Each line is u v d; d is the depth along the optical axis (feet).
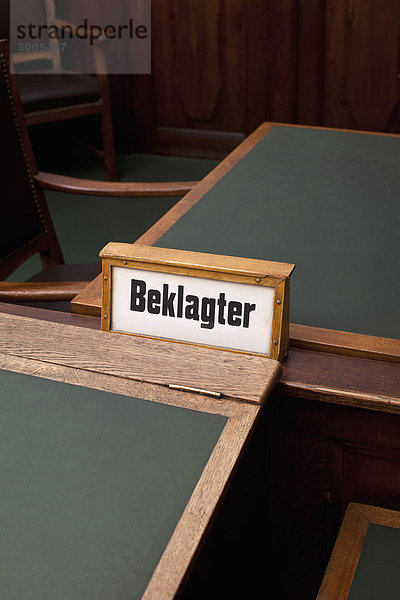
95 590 2.60
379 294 4.74
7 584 2.62
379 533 3.88
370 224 5.83
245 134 15.93
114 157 14.83
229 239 5.52
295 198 6.39
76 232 12.77
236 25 14.87
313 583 4.74
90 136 16.85
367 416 3.97
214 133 16.11
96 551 2.76
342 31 14.24
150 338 4.19
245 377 3.69
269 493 4.50
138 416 3.47
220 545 3.68
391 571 3.63
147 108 16.20
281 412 4.15
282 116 15.49
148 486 3.06
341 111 15.03
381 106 14.73
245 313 3.97
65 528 2.86
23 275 11.28
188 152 16.40
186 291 4.04
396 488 4.17
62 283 5.66
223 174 7.01
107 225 13.06
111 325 4.25
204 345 4.10
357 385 3.85
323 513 4.43
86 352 3.93
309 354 4.16
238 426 3.39
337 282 4.89
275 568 4.80
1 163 7.24
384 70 14.35
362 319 4.43
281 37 14.66
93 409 3.52
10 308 4.78
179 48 15.43
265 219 5.91
